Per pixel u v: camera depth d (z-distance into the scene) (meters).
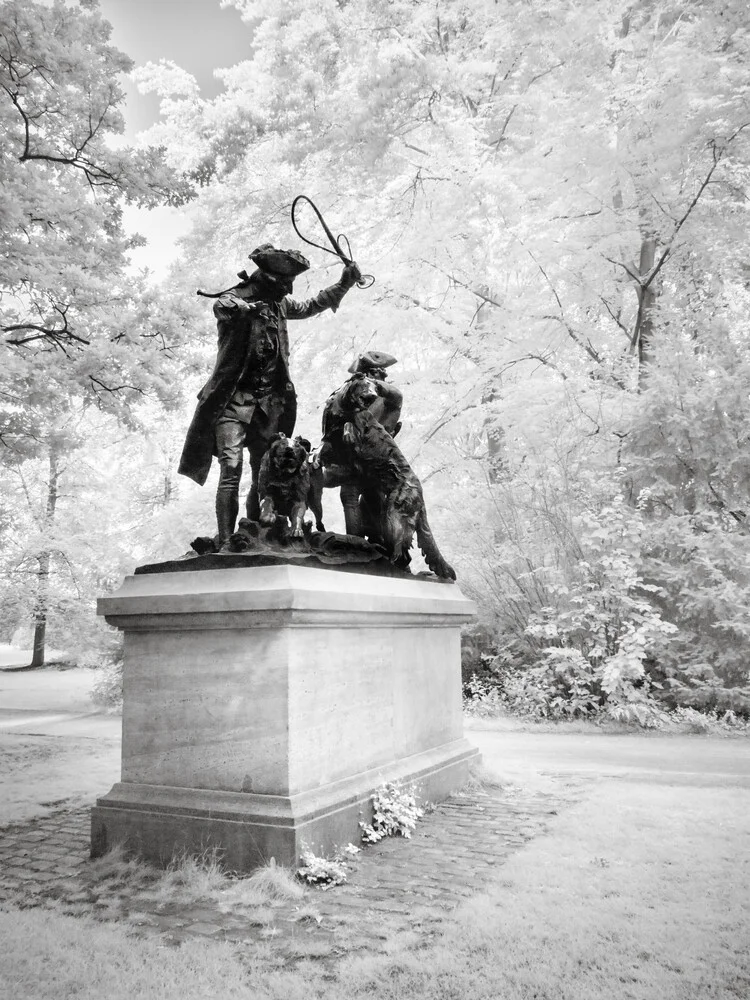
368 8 16.08
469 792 7.12
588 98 14.67
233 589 5.19
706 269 15.56
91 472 25.55
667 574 12.73
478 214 15.57
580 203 15.45
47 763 9.20
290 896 4.36
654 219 14.66
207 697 5.20
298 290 17.72
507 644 13.99
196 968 3.42
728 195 15.33
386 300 17.17
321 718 5.33
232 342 5.89
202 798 5.04
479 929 3.79
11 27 11.12
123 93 12.27
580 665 12.27
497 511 14.56
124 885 4.62
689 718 11.75
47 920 4.00
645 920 3.87
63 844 5.55
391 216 17.77
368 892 4.45
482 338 16.86
